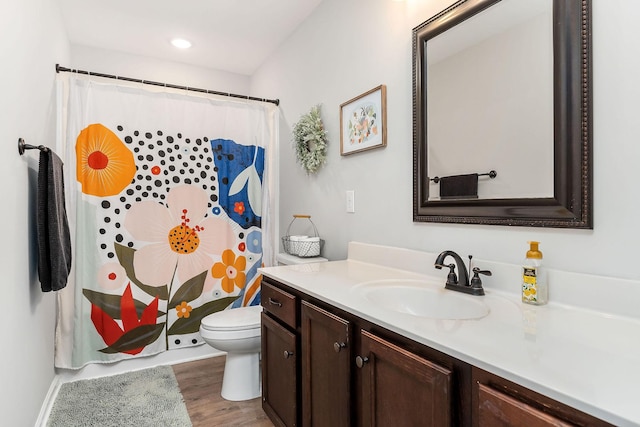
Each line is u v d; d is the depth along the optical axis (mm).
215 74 3420
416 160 1557
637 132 904
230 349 2010
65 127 2338
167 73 3229
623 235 932
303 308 1387
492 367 682
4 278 1238
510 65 1185
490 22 1251
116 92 2381
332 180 2188
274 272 1651
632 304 908
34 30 1665
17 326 1386
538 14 1102
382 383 976
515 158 1172
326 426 1250
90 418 1824
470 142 1326
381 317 988
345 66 2055
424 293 1328
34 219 1663
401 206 1668
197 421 1820
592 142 987
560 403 580
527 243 1155
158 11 2422
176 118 2562
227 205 2729
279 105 2908
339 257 2123
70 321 2246
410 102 1608
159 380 2273
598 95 976
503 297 1163
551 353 729
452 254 1284
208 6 2357
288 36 2750
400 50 1663
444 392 777
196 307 2625
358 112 1928
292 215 2688
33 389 1639
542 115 1092
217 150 2695
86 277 2285
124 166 2395
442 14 1430
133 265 2422
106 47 2959
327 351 1237
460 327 895
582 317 956
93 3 2314
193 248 2611
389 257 1709
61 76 2416
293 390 1464
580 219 1007
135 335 2432
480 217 1293
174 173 2549
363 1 1909
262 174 2865
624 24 928
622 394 563
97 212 2316
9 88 1300
